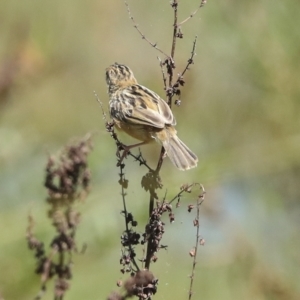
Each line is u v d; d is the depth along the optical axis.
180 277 13.61
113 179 12.91
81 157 7.36
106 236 12.22
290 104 14.15
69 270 7.35
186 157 9.87
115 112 10.37
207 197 13.91
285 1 13.18
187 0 14.12
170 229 13.88
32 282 11.66
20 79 14.45
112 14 15.66
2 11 14.87
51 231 11.59
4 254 11.73
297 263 14.24
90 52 15.44
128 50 15.23
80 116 15.11
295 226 14.54
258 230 14.37
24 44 14.70
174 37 8.23
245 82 14.09
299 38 13.30
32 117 14.52
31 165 13.45
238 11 13.39
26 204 12.49
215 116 14.55
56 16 15.25
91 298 12.15
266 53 13.56
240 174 14.34
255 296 13.76
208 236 14.02
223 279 13.78
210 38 13.59
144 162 8.18
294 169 14.52
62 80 15.05
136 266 7.85
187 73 14.27
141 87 10.73
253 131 14.54
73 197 7.35
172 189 12.92
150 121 9.91
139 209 12.42
